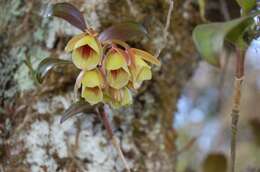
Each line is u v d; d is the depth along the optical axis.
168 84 0.48
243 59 0.35
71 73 0.41
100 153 0.41
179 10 0.48
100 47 0.33
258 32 0.35
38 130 0.41
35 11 0.42
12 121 0.41
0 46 0.43
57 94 0.41
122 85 0.33
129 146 0.43
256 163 0.79
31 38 0.42
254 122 0.64
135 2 0.44
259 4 0.36
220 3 0.53
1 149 0.41
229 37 0.34
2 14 0.44
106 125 0.40
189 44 0.50
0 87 0.42
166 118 0.48
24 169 0.40
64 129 0.41
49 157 0.40
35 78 0.37
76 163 0.41
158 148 0.46
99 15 0.42
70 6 0.34
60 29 0.42
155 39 0.44
